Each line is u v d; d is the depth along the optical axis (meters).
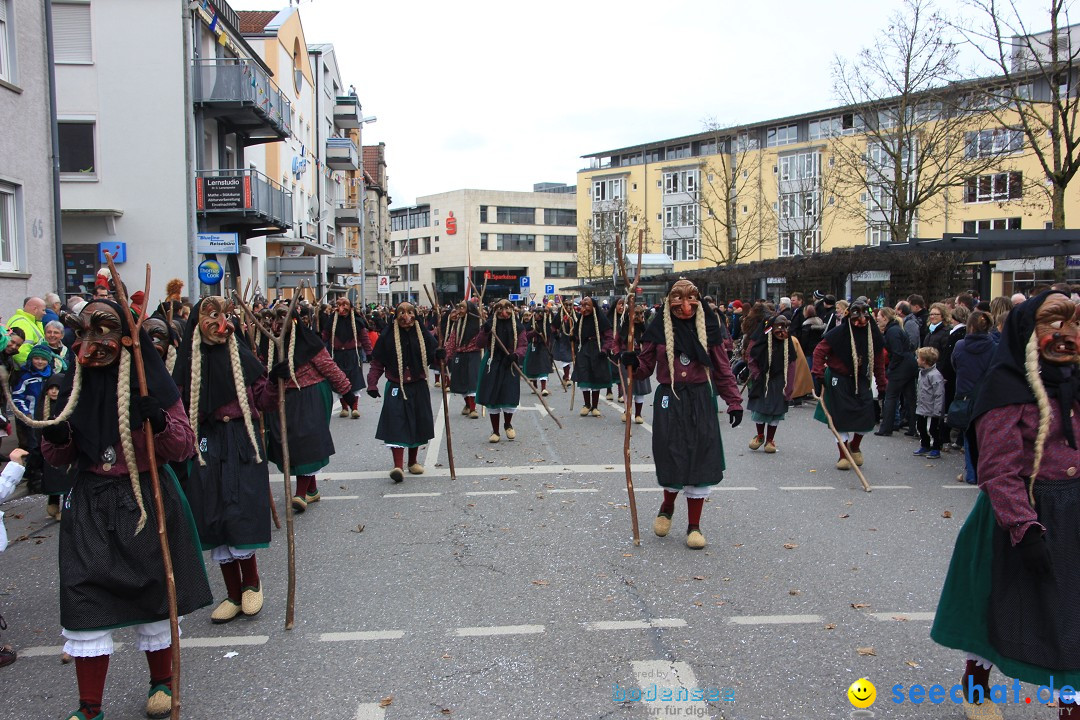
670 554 6.10
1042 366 3.23
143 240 22.30
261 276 30.33
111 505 3.59
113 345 3.50
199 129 22.73
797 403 15.30
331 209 47.53
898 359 11.62
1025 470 3.17
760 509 7.47
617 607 5.04
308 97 40.38
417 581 5.55
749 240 49.09
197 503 4.70
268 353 7.28
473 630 4.70
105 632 3.59
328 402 8.02
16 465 4.13
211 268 19.86
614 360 12.95
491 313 11.14
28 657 4.50
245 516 4.73
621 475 8.95
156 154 22.25
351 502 7.84
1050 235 14.41
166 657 3.80
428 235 90.38
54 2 21.70
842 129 46.12
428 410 8.80
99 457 3.56
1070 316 3.11
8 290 13.55
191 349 4.78
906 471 9.24
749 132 50.03
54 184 14.52
